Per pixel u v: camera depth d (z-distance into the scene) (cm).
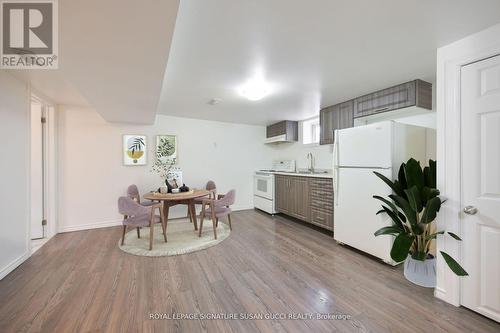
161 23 124
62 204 356
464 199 168
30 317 159
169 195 333
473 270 164
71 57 163
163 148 432
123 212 279
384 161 235
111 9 112
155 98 259
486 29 156
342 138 285
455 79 173
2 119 216
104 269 232
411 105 258
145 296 185
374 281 209
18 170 240
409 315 163
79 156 368
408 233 190
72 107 362
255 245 300
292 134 492
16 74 232
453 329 149
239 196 524
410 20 149
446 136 178
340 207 289
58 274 221
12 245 230
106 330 148
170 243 304
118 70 184
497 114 152
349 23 153
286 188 436
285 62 212
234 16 144
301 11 140
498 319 152
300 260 254
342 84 270
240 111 408
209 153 485
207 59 204
